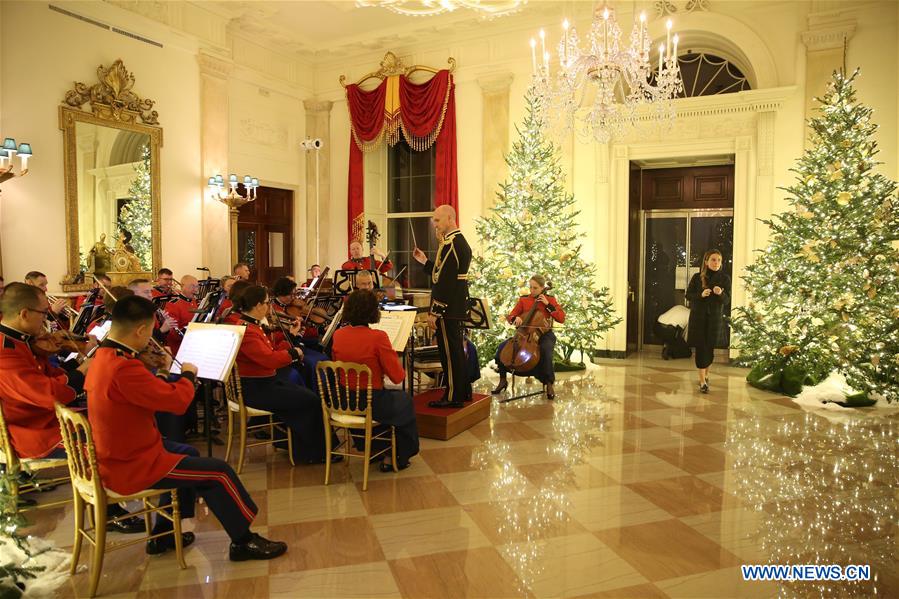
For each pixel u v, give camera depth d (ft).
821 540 10.64
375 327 15.25
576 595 8.86
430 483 13.42
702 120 28.30
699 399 21.66
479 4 30.07
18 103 23.11
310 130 37.99
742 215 27.73
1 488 9.20
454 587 9.06
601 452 15.57
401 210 38.19
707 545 10.45
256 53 34.40
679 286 32.65
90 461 8.59
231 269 32.17
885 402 20.92
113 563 9.82
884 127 25.31
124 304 8.89
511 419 18.85
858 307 20.97
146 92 27.89
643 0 28.94
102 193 26.05
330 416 13.47
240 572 9.51
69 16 24.71
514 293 27.25
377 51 36.06
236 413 16.44
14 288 10.25
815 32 26.03
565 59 22.77
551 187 28.35
